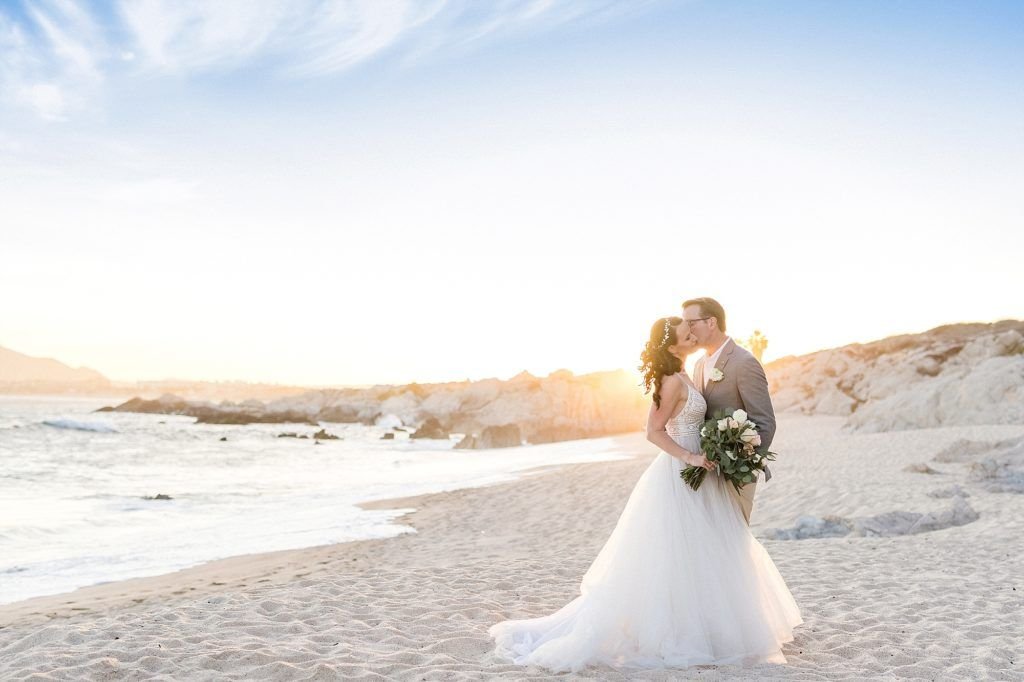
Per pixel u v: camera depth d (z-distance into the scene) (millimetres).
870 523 11062
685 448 4840
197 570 9984
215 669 4590
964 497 13500
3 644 5945
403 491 19703
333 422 93188
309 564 10242
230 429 64188
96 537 12844
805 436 35156
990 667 4750
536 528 13359
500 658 4762
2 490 20531
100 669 4523
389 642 5266
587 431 59344
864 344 78375
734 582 4723
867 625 5816
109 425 53812
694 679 4266
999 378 32094
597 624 4625
